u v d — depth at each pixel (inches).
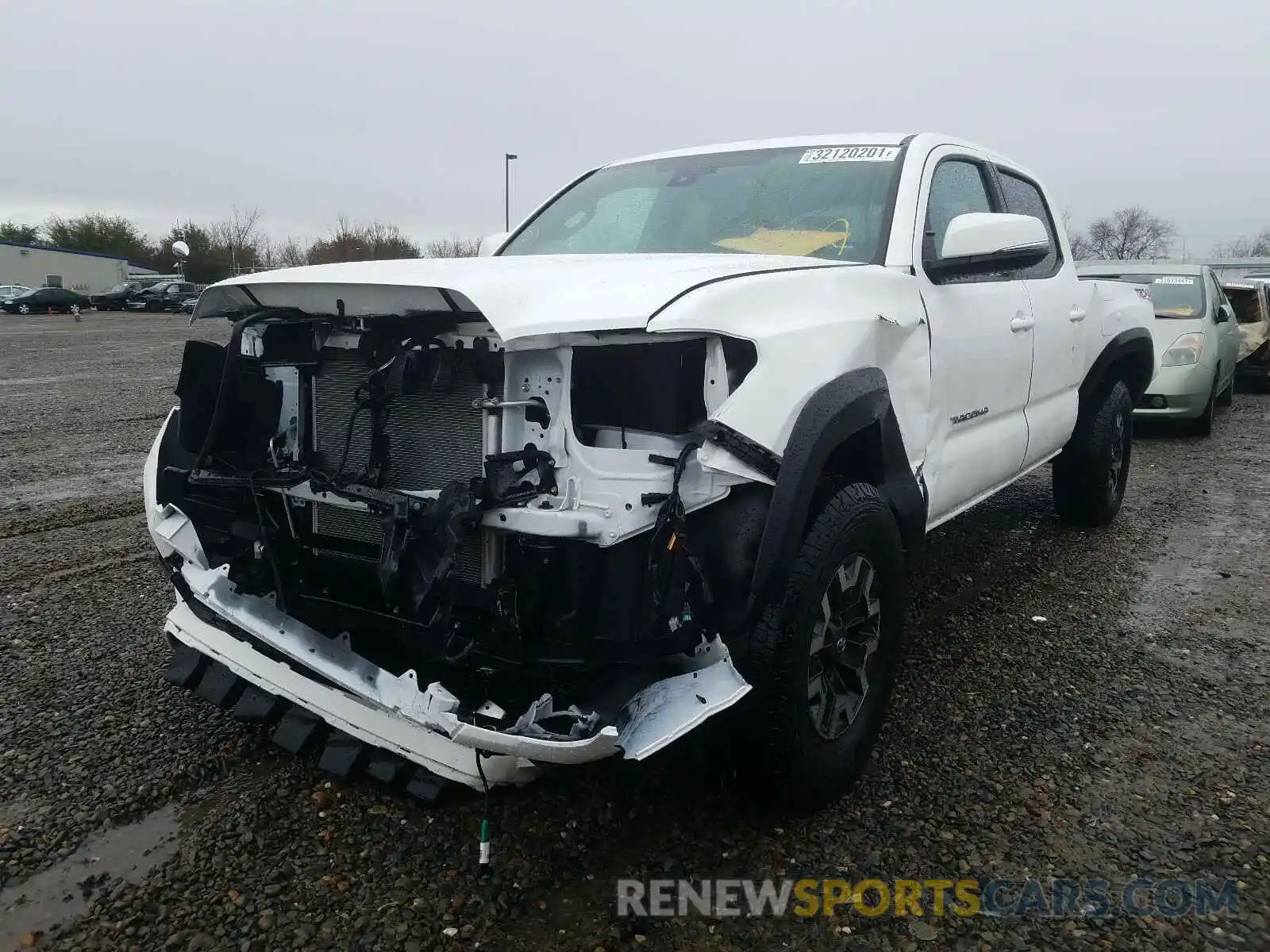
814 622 102.1
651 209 153.8
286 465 105.8
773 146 159.2
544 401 90.3
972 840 107.0
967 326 143.9
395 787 102.9
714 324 92.7
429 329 94.9
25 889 97.7
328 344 104.6
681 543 88.9
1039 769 122.0
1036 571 202.7
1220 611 179.2
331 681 97.5
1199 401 380.5
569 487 89.4
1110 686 146.2
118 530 227.9
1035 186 194.2
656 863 102.4
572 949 89.9
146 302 1811.0
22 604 176.4
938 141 154.5
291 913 94.1
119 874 100.0
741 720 100.7
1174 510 258.8
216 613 106.9
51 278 2711.6
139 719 132.5
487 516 90.6
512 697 94.5
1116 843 106.4
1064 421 195.8
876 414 109.9
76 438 360.8
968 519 246.7
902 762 123.6
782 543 93.9
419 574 91.6
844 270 117.3
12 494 266.1
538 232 163.2
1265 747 127.5
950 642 163.2
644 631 90.8
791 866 102.5
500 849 104.2
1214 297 427.2
